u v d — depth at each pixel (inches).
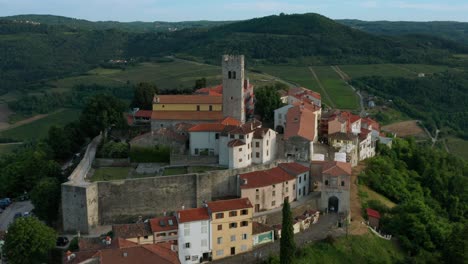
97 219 5590.6
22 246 4729.3
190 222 4862.2
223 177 5910.4
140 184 5639.8
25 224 4835.1
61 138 7869.1
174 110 7317.9
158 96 7475.4
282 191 5954.7
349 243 5383.9
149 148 6668.3
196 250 4931.1
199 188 5777.6
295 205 5964.6
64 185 5442.9
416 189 7524.6
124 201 5629.9
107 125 7637.8
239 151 6136.8
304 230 5580.7
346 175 5935.0
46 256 4901.6
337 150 7194.9
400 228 5895.7
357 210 6186.0
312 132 6865.2
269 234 5300.2
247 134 6235.2
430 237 5821.9
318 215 5876.0
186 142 6801.2
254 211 5753.0
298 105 7691.9
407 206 6190.9
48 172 6968.5
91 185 5447.8
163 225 4840.1
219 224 4970.5
